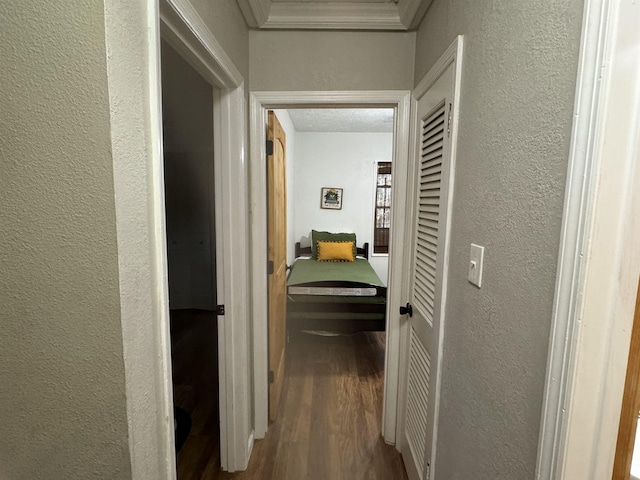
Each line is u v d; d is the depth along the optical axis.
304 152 4.88
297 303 2.97
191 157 3.97
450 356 1.12
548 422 0.61
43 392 0.63
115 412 0.63
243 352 1.61
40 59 0.55
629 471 0.61
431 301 1.34
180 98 2.46
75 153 0.57
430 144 1.38
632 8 0.47
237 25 1.41
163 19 0.84
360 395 2.34
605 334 0.55
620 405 0.58
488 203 0.87
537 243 0.65
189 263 4.18
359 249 4.95
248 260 1.70
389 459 1.77
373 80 1.64
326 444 1.87
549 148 0.62
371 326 2.98
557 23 0.60
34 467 0.66
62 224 0.59
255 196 1.70
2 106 0.57
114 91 0.56
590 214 0.52
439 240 1.23
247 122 1.65
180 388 2.46
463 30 1.04
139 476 0.67
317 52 1.63
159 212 0.70
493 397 0.83
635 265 0.53
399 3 1.48
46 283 0.60
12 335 0.62
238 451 1.68
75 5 0.54
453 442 1.08
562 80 0.58
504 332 0.78
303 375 2.59
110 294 0.60
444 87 1.19
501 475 0.78
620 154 0.50
